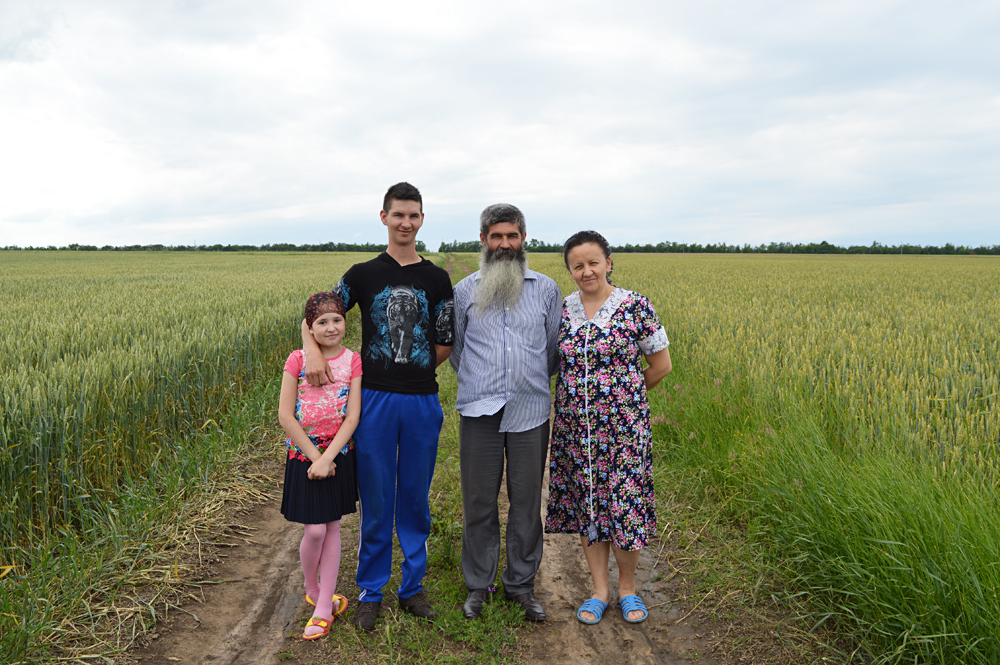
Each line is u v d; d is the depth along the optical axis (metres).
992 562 2.19
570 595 3.05
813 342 5.77
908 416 3.62
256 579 3.14
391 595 2.99
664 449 4.82
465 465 2.86
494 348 2.77
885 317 8.52
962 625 2.21
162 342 5.26
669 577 3.16
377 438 2.68
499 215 2.78
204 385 5.33
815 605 2.74
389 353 2.71
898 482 2.75
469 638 2.61
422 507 2.83
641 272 25.17
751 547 3.27
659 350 2.83
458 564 3.27
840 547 2.79
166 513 3.63
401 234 2.75
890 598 2.41
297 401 2.66
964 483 2.80
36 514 3.25
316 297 2.59
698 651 2.54
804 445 3.48
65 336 6.00
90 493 3.53
